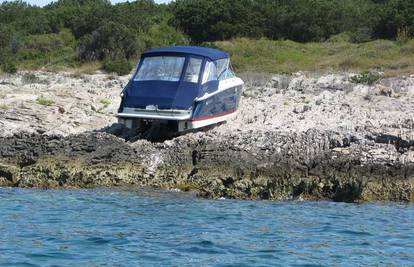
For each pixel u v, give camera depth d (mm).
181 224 17922
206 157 22969
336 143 23328
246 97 32906
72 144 24016
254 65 49000
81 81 41125
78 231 17031
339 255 15328
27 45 60906
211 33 59812
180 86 25562
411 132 23781
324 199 21688
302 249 15750
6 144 24531
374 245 16266
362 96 32625
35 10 76375
